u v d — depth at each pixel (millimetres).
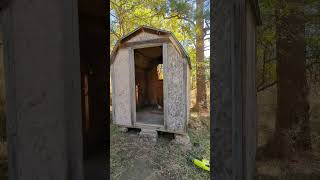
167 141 4516
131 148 4016
